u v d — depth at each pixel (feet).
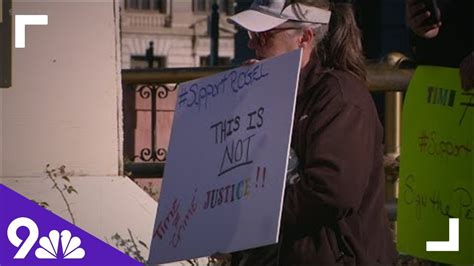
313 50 30.30
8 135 40.42
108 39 41.11
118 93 41.24
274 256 29.84
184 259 30.12
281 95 28.37
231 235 28.94
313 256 29.17
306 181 28.55
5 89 40.37
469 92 34.30
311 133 28.73
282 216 28.89
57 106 40.63
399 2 146.00
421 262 41.55
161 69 53.01
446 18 35.37
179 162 30.86
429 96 35.14
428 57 35.86
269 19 30.12
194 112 30.78
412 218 35.60
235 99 29.63
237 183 29.07
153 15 378.73
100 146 41.01
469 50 35.37
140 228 40.50
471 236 34.65
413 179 35.53
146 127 57.88
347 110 28.78
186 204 30.40
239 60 163.43
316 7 30.17
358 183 28.50
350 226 29.32
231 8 354.95
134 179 51.93
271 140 28.40
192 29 381.19
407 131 35.63
